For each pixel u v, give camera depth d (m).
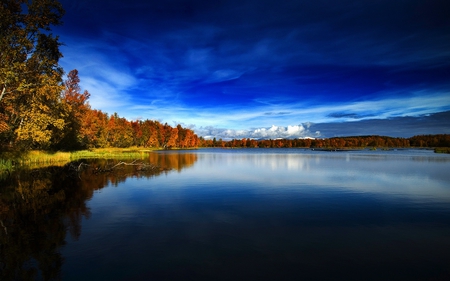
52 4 25.36
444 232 10.06
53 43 27.12
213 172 29.09
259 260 7.50
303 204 14.25
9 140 35.88
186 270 6.88
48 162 37.88
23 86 25.92
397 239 9.30
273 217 11.77
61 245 8.38
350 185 20.66
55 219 11.15
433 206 14.05
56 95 33.34
